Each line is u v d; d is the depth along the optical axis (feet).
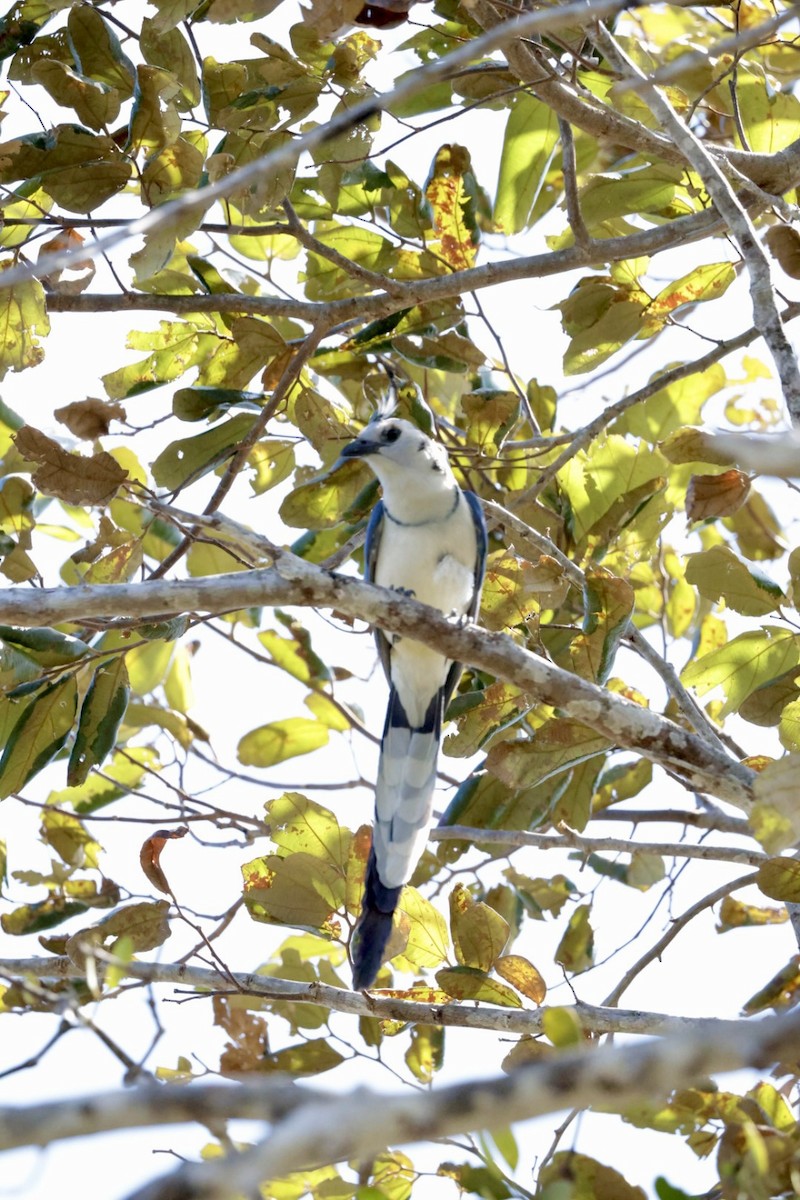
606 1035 31.86
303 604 27.40
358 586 27.73
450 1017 29.76
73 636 32.96
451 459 39.60
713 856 34.27
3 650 32.14
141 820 36.83
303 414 37.58
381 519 37.40
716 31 42.52
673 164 35.04
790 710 31.73
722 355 37.99
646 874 42.24
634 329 38.37
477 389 42.75
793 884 29.12
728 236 36.70
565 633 39.09
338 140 33.50
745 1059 14.58
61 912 35.47
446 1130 14.42
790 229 33.71
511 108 39.63
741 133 35.73
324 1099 14.94
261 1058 30.73
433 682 35.60
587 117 33.99
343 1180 28.37
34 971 31.01
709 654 34.86
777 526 42.01
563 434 41.68
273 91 32.27
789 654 34.50
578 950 39.58
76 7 32.83
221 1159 14.38
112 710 32.81
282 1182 28.78
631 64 29.43
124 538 33.04
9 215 36.86
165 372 38.65
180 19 31.45
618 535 38.60
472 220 38.04
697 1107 26.61
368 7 31.42
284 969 35.29
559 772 34.40
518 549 36.35
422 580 36.19
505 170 40.83
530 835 35.86
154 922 30.09
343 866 32.35
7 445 40.50
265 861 32.19
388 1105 14.34
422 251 38.78
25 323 34.01
